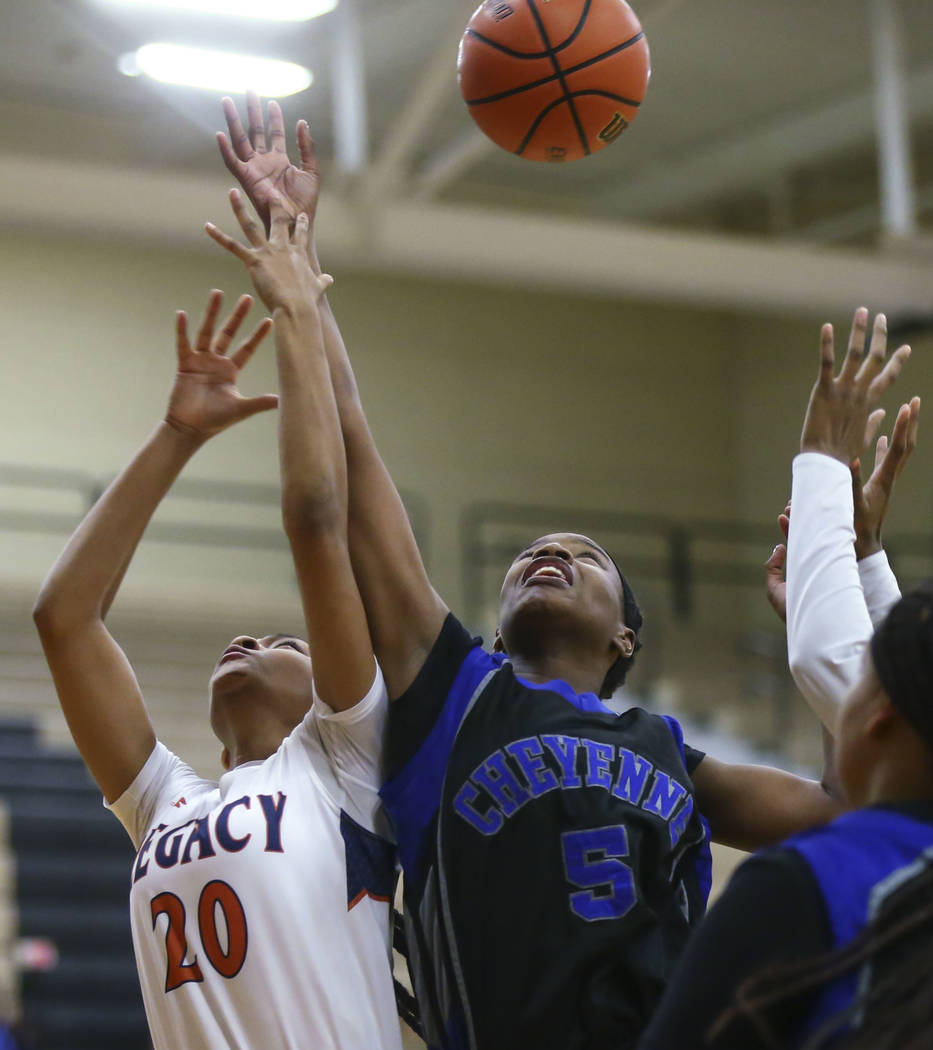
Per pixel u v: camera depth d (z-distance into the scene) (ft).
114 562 13.00
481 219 46.98
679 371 72.33
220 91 45.88
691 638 66.49
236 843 11.59
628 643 13.35
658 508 70.54
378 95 60.23
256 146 13.26
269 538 63.72
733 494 71.97
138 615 53.52
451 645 11.82
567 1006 10.28
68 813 42.68
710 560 70.64
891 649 7.78
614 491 69.97
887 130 51.42
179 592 54.95
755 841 12.37
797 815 12.14
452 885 10.85
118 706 12.96
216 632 53.93
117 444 62.54
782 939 7.29
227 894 11.45
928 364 64.23
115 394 62.90
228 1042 11.19
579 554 13.26
